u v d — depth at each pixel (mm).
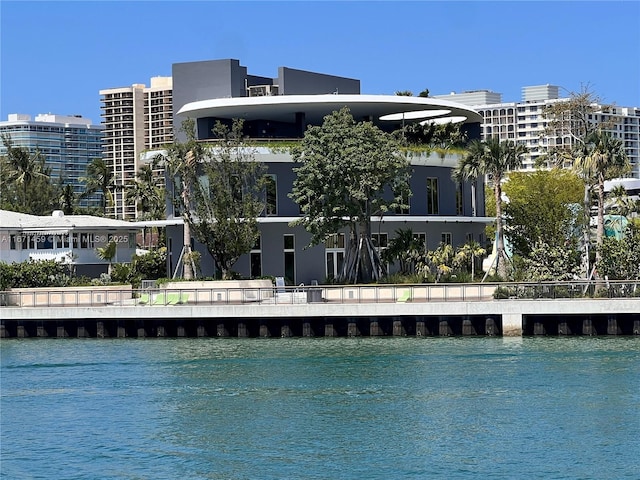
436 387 51625
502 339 64688
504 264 81562
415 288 69375
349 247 83938
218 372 56875
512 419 45344
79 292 72688
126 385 54375
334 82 109875
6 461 41219
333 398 50094
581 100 118250
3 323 72500
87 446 43062
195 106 92000
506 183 124625
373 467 39188
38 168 147250
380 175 80000
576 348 60969
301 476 38375
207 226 82438
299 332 68438
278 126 98938
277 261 88188
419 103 92500
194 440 43469
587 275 77000
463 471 38469
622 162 79750
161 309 69062
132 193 138125
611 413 45844
